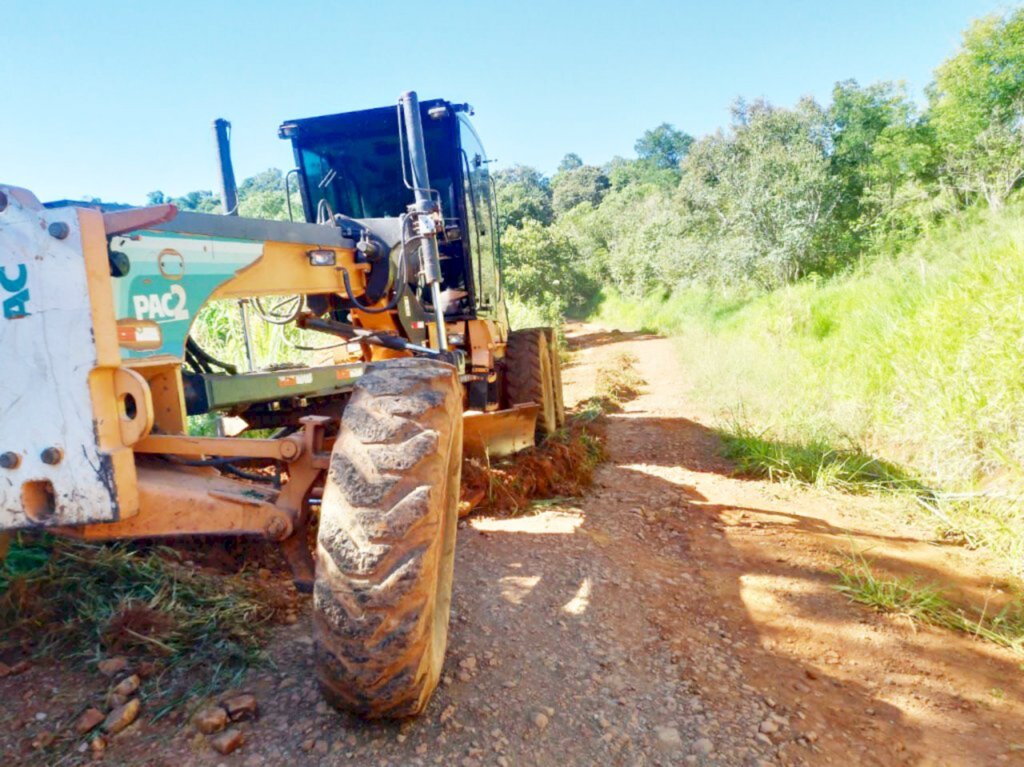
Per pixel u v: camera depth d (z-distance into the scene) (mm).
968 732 2756
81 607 2979
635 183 86188
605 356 17891
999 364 5949
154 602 3023
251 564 3721
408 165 5820
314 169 6047
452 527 2928
